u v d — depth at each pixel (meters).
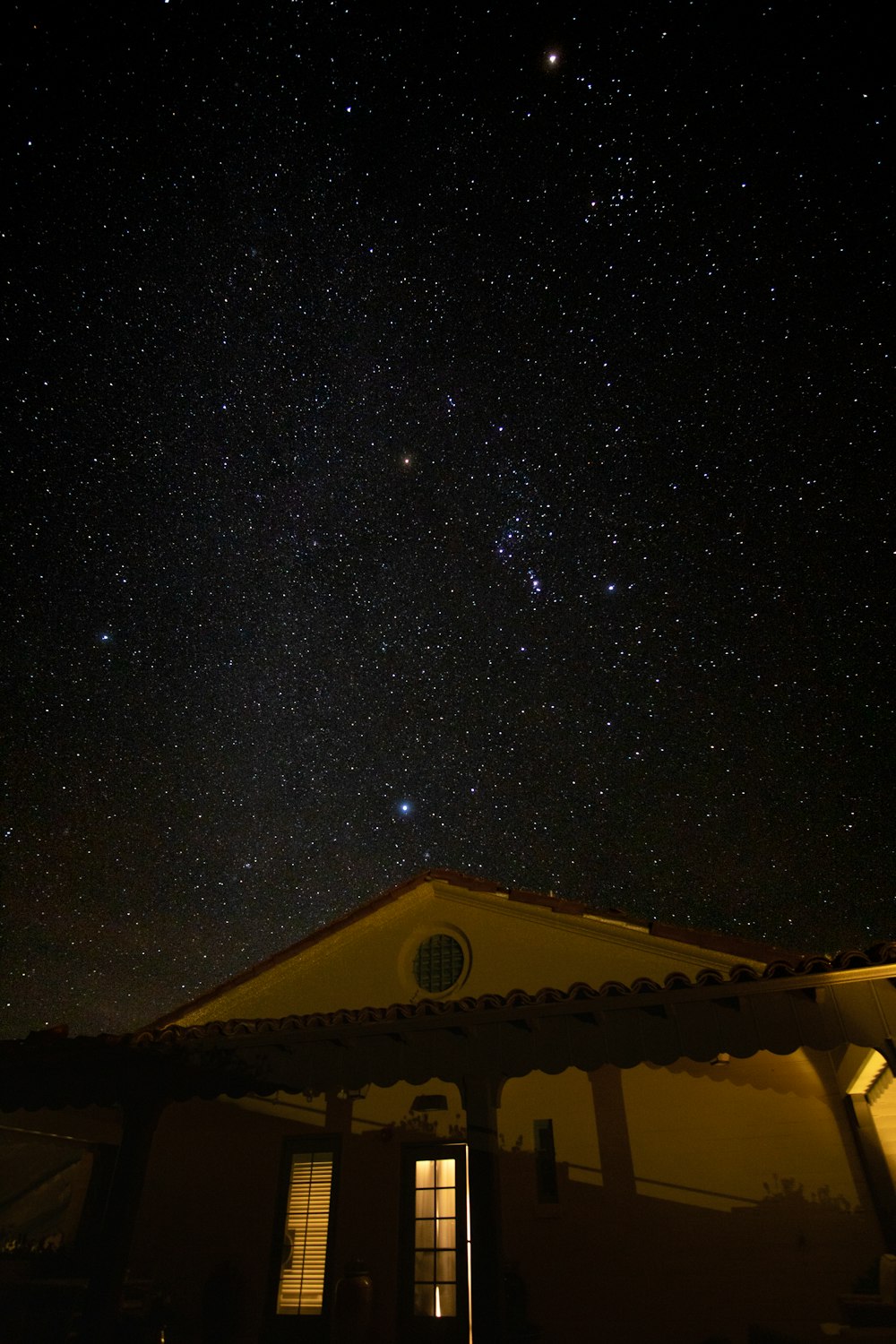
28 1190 10.01
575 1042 6.06
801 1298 6.83
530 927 9.91
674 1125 7.93
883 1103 7.45
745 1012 5.84
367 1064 6.41
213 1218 8.54
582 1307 7.20
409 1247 7.89
